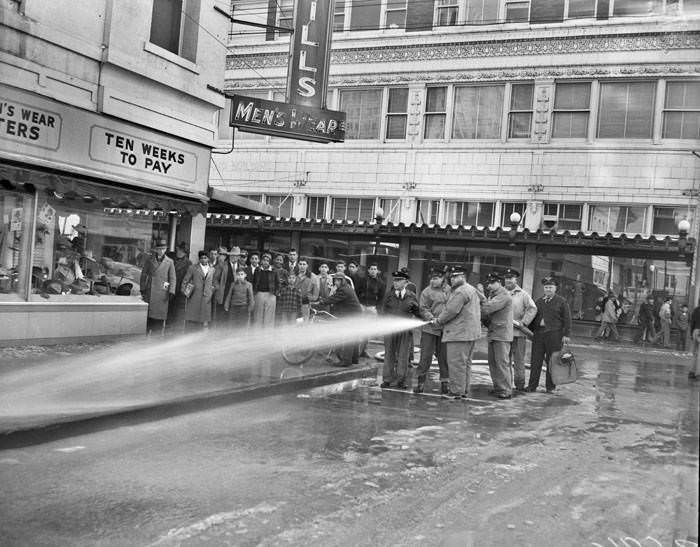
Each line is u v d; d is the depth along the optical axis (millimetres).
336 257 23984
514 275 10695
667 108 21234
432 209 23688
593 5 21969
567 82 22203
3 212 10047
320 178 24844
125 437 6191
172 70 12328
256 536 4020
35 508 4332
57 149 10336
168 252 13344
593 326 21266
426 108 23922
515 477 5520
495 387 9781
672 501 5027
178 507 4465
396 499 4828
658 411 9094
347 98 24969
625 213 21516
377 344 16953
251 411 7660
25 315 10164
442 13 23812
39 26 9812
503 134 22875
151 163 12211
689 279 20422
